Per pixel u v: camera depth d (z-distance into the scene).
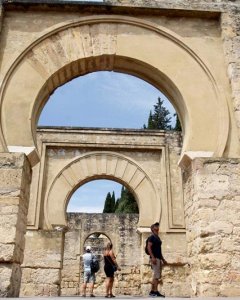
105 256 11.66
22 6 8.84
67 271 21.17
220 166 7.68
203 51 8.88
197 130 8.23
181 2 9.36
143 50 8.80
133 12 9.04
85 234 21.84
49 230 13.80
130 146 15.55
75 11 8.99
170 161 15.26
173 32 8.94
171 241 13.98
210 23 9.20
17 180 7.38
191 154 8.01
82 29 8.88
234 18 9.02
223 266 7.00
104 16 8.94
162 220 14.43
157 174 15.40
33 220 13.92
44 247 13.53
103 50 8.76
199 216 7.34
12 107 8.12
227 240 7.17
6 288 6.69
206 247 7.12
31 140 7.96
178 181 14.96
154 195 15.04
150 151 15.73
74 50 8.72
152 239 8.66
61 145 15.40
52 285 13.07
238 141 8.16
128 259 20.70
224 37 8.84
